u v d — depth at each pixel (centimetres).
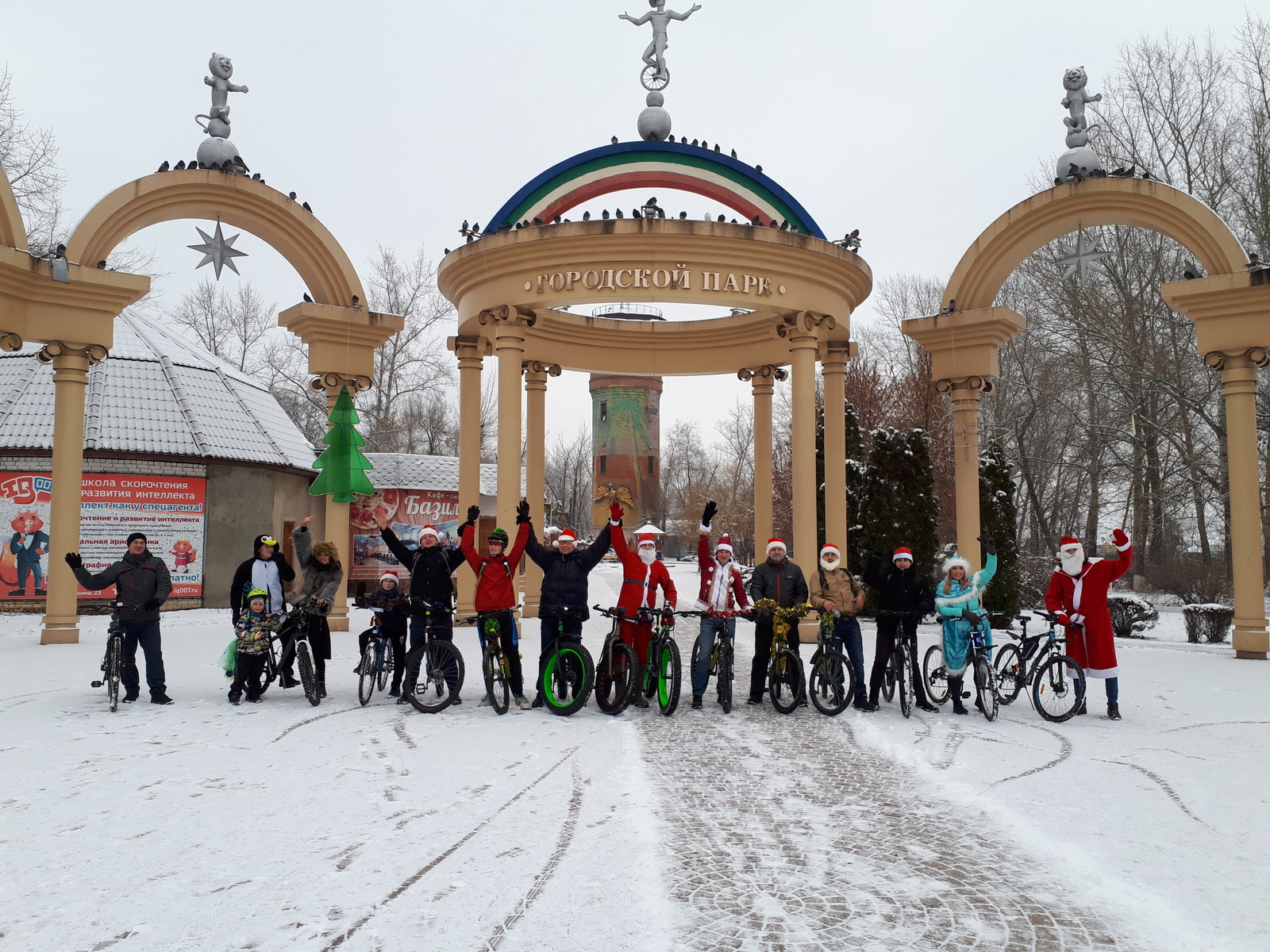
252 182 1521
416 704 908
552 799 595
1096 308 2770
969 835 532
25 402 2155
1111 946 384
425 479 2936
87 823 538
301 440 2881
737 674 1245
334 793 607
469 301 1555
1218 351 1458
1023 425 3541
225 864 473
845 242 1527
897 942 387
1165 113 2823
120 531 2123
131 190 1456
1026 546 4188
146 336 2489
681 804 590
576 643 912
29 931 391
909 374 3803
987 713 891
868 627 1977
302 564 981
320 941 382
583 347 1948
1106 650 898
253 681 961
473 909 416
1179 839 520
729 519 4847
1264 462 2891
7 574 2047
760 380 1912
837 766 699
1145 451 3016
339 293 1634
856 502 2122
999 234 1573
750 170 1488
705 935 392
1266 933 393
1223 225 1451
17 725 827
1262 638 1406
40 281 1404
